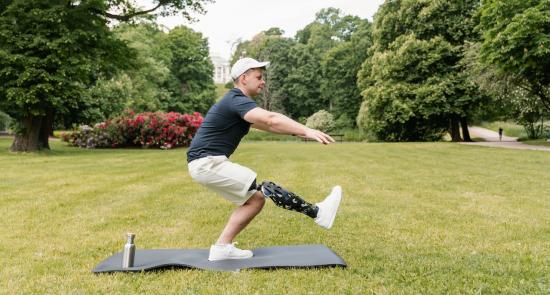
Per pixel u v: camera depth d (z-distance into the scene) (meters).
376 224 5.04
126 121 22.42
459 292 2.89
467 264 3.52
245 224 3.64
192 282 3.09
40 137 17.98
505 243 4.22
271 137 46.53
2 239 4.38
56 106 16.11
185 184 8.35
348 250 3.98
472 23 28.61
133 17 19.20
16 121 17.62
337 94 52.59
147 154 16.94
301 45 59.81
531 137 30.41
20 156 14.83
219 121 3.47
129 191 7.50
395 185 8.14
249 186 3.48
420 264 3.51
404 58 30.17
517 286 3.01
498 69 19.91
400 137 34.94
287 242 4.33
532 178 9.07
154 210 5.92
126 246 3.41
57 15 14.72
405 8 31.84
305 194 7.14
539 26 17.72
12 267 3.48
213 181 3.47
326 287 2.98
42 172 10.14
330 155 15.93
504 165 11.80
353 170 10.70
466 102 28.77
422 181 8.66
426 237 4.44
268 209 5.98
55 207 6.04
